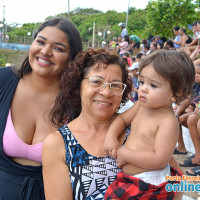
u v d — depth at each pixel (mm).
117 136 1639
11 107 1894
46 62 1767
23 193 1809
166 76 1462
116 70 1616
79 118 1712
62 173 1568
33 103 1891
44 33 1756
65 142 1609
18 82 1933
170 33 16422
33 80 1894
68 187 1556
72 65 1678
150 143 1528
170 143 1455
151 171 1505
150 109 1600
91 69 1614
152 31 16828
